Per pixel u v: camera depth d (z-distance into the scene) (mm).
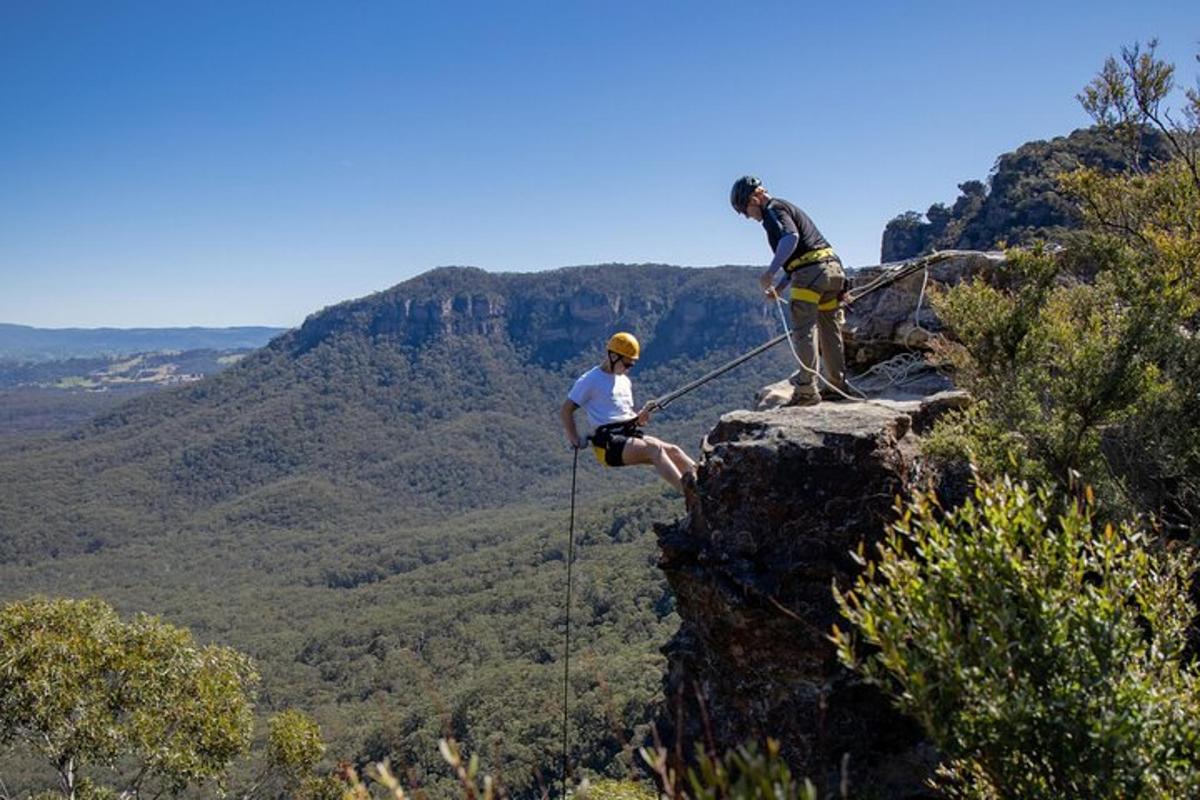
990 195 49938
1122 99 7145
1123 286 6152
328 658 115250
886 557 3475
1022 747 2930
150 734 15180
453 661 90375
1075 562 3262
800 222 7125
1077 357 5637
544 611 100688
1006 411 5785
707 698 6094
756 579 5523
